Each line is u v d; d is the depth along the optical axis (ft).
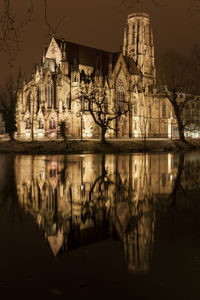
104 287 22.11
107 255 28.25
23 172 95.91
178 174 89.86
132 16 475.72
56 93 362.12
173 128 423.23
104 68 418.10
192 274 24.08
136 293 21.27
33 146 251.60
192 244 30.96
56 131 343.87
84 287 22.15
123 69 410.72
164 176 85.56
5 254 28.40
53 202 52.01
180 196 57.21
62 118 349.61
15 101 324.19
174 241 32.01
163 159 155.53
